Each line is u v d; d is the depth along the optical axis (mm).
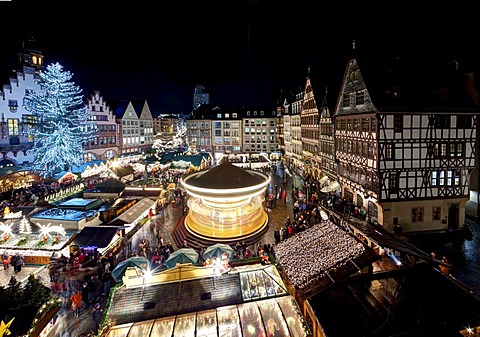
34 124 48062
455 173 25672
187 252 16391
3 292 10867
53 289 16562
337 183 33625
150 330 9883
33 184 41594
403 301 9703
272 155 72438
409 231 25281
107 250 20531
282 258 12375
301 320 10094
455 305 9484
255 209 25062
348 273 10195
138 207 27969
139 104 80750
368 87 25906
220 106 87938
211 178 24781
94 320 14125
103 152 66000
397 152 24766
